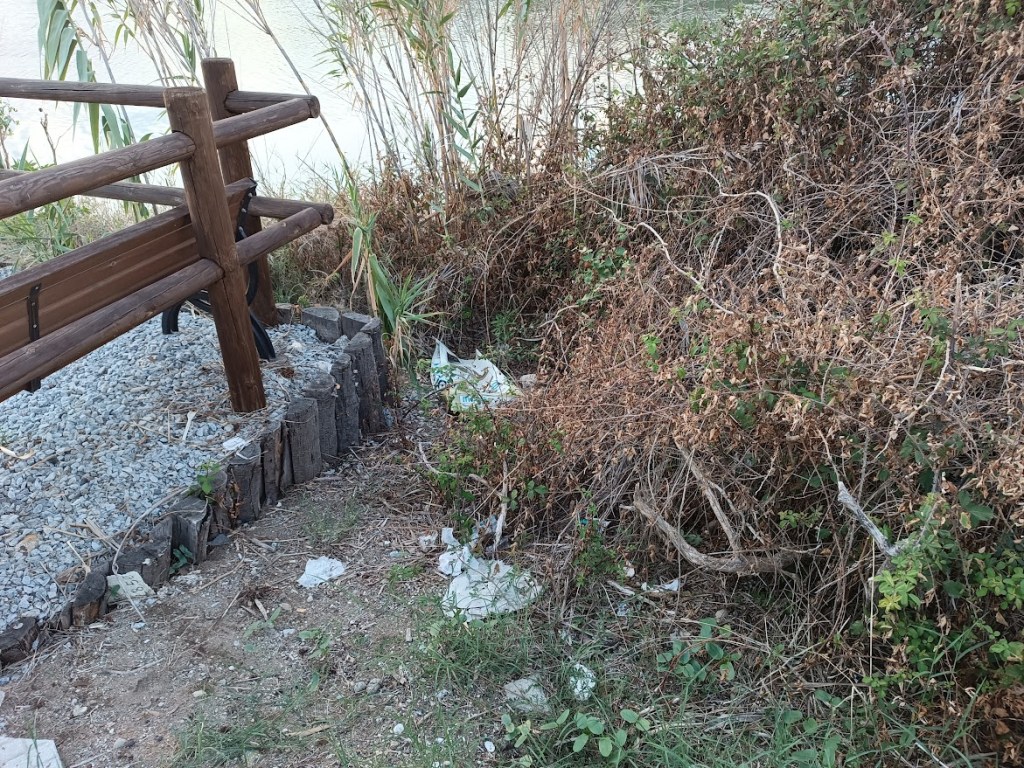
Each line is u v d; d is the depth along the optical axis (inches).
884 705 90.5
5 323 97.2
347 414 144.9
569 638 106.3
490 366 165.8
